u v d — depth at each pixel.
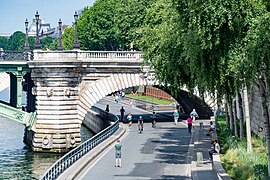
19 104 65.56
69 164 39.81
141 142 55.94
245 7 27.34
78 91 64.88
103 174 37.91
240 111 48.03
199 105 82.12
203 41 28.56
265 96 29.67
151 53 44.91
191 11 28.38
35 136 63.66
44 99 63.56
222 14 27.44
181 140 57.44
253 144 47.53
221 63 29.23
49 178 32.12
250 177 31.83
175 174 38.00
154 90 148.50
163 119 84.38
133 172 38.75
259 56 25.58
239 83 30.86
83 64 64.31
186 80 41.16
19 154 62.09
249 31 26.28
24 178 48.19
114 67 66.06
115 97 144.88
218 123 66.19
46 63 62.22
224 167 36.31
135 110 106.38
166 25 40.03
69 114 64.00
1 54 65.81
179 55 38.97
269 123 32.44
